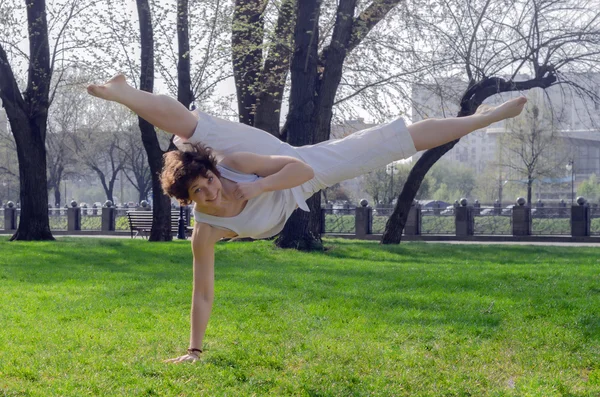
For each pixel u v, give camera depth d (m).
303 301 8.76
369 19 16.64
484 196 78.88
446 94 20.00
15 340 6.46
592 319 7.49
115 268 12.72
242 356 5.82
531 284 10.26
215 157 5.06
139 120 19.84
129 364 5.54
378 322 7.46
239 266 13.02
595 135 72.31
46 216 20.33
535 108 50.88
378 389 5.01
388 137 5.35
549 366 5.82
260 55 18.67
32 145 20.05
